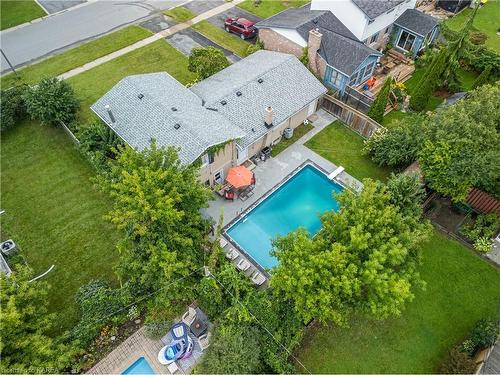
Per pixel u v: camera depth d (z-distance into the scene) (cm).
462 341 2397
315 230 2964
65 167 3291
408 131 3020
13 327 1972
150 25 4791
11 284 2112
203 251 2600
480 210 2888
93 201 3064
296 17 4069
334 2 3988
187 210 2397
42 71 4147
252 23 4588
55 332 2409
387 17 4122
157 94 3069
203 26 4797
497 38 4703
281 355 2219
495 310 2519
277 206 3114
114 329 2394
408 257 2214
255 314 2244
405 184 2603
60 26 4759
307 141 3544
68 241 2834
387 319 2486
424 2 5212
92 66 4216
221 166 3086
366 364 2323
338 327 2456
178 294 2291
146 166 2300
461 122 2672
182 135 2761
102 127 3150
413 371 2300
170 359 2283
